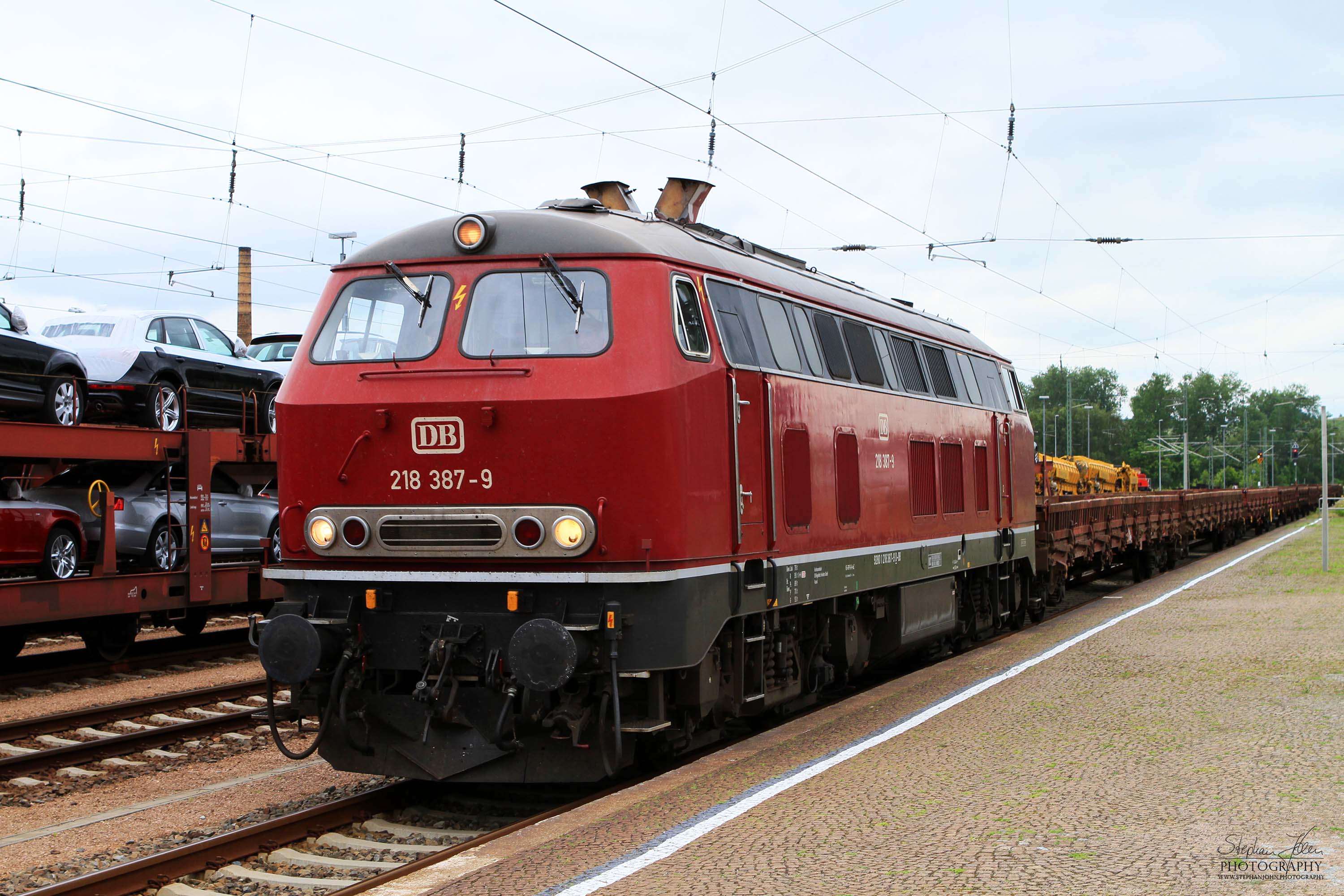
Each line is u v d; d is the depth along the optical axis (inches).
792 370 382.0
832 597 408.2
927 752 319.6
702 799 278.5
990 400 622.8
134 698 507.2
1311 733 322.0
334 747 326.0
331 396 315.3
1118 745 318.3
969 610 587.2
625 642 297.1
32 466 630.5
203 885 268.5
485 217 319.0
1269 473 4891.7
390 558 309.0
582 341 305.9
